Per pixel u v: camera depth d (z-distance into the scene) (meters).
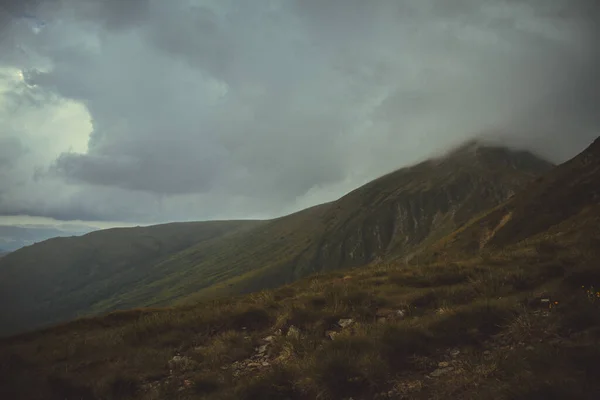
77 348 13.15
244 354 10.49
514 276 11.95
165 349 11.88
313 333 10.62
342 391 7.45
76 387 9.48
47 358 12.72
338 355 8.14
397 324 9.56
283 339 10.64
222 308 15.35
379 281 15.52
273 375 8.23
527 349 7.43
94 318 19.62
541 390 5.95
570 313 8.21
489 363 7.32
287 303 14.17
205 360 10.45
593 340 7.18
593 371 6.27
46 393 9.47
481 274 13.27
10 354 13.29
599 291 9.28
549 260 14.28
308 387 7.72
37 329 18.80
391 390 7.29
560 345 7.25
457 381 7.02
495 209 86.06
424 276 14.88
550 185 75.75
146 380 9.93
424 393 6.92
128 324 17.50
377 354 8.34
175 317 15.47
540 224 66.12
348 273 21.19
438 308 10.91
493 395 6.18
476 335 8.67
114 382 9.56
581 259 12.36
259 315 13.31
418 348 8.53
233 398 7.87
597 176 67.00
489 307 9.46
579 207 63.94
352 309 11.84
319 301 13.43
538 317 8.58
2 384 10.13
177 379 9.46
